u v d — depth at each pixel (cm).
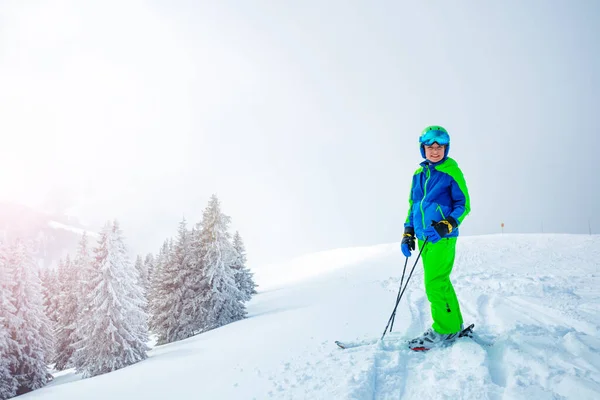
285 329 608
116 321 1758
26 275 2080
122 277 1845
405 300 671
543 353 289
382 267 3192
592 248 2059
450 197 350
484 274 1020
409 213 390
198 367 510
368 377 289
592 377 241
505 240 2886
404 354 343
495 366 289
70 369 2509
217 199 2344
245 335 809
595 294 575
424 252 356
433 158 360
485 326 420
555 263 1583
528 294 609
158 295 2467
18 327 1958
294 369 356
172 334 2291
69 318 2719
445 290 348
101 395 507
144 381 542
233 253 2353
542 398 223
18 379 1941
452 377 276
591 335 341
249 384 346
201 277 2300
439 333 352
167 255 2934
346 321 546
